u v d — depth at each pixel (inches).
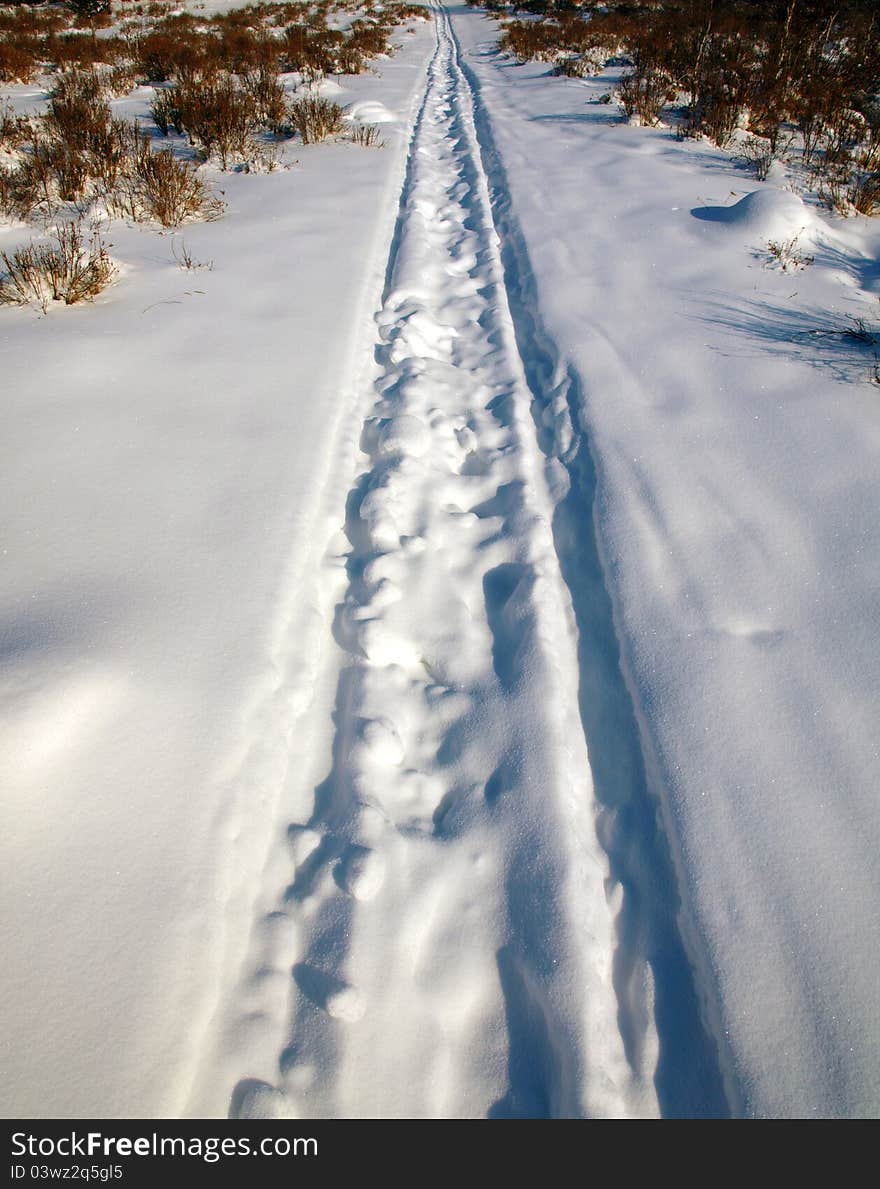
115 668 74.6
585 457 119.2
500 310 169.3
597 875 68.5
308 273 179.9
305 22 702.5
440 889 65.1
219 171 270.7
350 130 323.3
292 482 107.0
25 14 718.5
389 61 542.9
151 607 83.4
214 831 64.4
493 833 69.1
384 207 228.7
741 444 117.1
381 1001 57.7
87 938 56.1
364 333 155.0
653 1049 57.5
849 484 106.5
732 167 251.4
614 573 95.9
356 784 71.4
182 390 128.8
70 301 161.3
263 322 155.0
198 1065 52.8
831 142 258.4
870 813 68.1
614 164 258.1
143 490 103.0
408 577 95.6
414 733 79.4
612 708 83.3
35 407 121.3
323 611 91.7
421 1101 53.5
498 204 239.8
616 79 397.4
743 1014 56.4
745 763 72.9
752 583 92.7
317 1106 52.3
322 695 82.5
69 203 229.8
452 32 715.4
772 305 159.0
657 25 475.2
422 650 87.6
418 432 119.6
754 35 363.3
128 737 69.5
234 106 299.4
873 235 197.9
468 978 60.2
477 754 76.3
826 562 94.5
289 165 276.8
